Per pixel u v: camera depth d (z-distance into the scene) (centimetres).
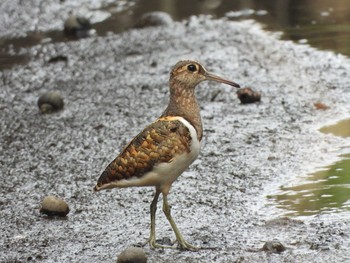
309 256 1026
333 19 2011
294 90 1630
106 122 1564
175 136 1045
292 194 1227
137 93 1691
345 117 1495
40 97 1655
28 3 2348
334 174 1281
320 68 1720
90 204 1248
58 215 1215
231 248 1068
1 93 1770
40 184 1335
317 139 1413
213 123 1510
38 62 1936
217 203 1215
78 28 2103
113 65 1869
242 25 2033
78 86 1772
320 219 1137
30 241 1145
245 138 1439
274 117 1518
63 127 1564
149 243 1091
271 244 1048
